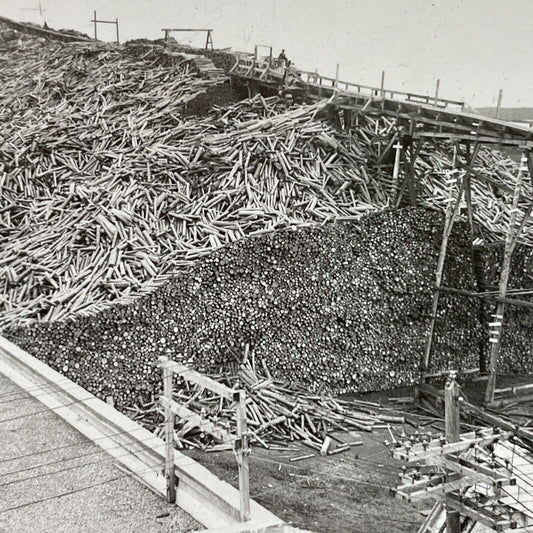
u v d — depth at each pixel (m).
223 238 17.11
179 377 15.02
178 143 21.27
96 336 14.67
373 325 17.78
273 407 14.90
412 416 16.00
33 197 20.55
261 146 19.95
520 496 9.06
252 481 12.27
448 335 18.80
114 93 25.56
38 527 6.48
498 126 17.27
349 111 21.89
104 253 17.05
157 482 7.29
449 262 19.03
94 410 8.66
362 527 10.98
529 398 17.05
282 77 24.09
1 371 11.12
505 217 21.50
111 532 6.41
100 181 19.86
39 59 31.55
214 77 24.98
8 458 7.97
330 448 13.99
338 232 17.62
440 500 7.13
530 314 19.75
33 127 23.94
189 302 15.70
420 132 19.45
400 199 19.64
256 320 16.42
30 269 16.70
